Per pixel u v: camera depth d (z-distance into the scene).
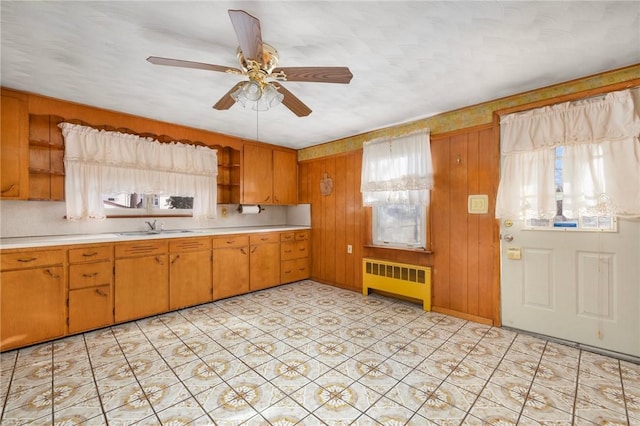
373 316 3.11
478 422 1.57
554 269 2.51
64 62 2.05
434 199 3.25
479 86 2.48
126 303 2.91
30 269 2.42
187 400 1.75
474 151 2.94
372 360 2.21
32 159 2.78
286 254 4.37
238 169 4.22
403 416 1.62
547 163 2.45
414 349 2.38
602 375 2.00
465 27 1.69
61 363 2.16
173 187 3.52
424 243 3.38
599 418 1.60
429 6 1.50
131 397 1.78
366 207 3.90
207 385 1.90
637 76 2.11
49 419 1.60
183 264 3.31
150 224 3.58
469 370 2.07
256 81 1.76
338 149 4.23
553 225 2.52
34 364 2.15
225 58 2.02
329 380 1.96
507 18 1.61
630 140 2.10
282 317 3.09
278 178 4.58
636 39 1.80
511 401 1.74
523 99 2.61
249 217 4.67
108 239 2.81
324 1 1.45
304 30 1.70
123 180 3.14
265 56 1.86
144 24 1.64
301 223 4.89
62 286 2.56
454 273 3.11
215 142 3.85
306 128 3.68
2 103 2.45
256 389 1.86
